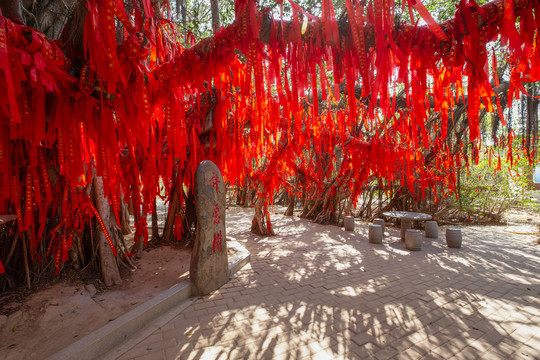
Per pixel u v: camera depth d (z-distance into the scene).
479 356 2.47
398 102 3.98
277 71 1.50
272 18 1.46
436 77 1.43
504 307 3.43
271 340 2.70
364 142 7.72
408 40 1.35
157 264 4.75
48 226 3.85
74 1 4.06
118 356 2.43
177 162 5.65
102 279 3.89
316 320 3.09
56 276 3.69
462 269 4.98
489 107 1.28
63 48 2.07
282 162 7.66
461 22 1.29
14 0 2.26
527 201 10.39
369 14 1.21
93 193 4.03
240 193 15.69
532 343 2.67
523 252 6.21
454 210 10.54
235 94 3.58
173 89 2.18
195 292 3.75
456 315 3.22
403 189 10.01
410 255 5.93
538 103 6.00
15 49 1.44
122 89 1.92
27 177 2.68
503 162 10.23
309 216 11.09
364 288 4.04
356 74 1.36
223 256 4.13
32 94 1.80
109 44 1.28
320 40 1.44
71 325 2.89
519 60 1.30
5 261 3.46
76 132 1.99
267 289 3.97
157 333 2.80
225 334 2.80
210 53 1.89
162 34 3.00
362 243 7.11
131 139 2.00
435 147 8.47
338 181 9.97
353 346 2.61
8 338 2.64
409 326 2.97
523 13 1.24
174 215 6.05
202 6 6.03
